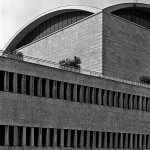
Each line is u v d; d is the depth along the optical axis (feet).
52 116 144.15
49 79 144.97
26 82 137.18
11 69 131.23
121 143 178.09
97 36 208.54
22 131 132.87
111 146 171.83
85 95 161.99
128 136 184.24
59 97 149.28
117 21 216.13
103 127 168.04
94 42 209.97
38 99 139.33
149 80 210.18
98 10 227.20
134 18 245.65
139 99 192.75
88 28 214.90
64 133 150.20
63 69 152.25
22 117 132.77
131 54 223.30
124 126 180.75
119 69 213.66
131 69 222.07
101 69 203.72
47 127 141.79
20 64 134.41
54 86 146.72
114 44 212.43
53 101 145.28
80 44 219.00
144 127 194.39
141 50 231.30
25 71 135.85
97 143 165.48
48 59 242.78
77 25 222.69
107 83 173.06
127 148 182.09
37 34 269.03
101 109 167.94
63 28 232.53
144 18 251.19
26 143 134.82
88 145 159.02
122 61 216.33
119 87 180.04
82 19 219.61
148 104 198.80
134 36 226.99
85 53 215.10
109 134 172.24
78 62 181.47
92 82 164.86
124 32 220.23
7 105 128.36
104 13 208.23
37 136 138.92
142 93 194.59
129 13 243.81
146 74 233.76
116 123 175.94
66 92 152.66
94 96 165.27
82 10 237.04
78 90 158.81
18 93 132.57
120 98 180.45
